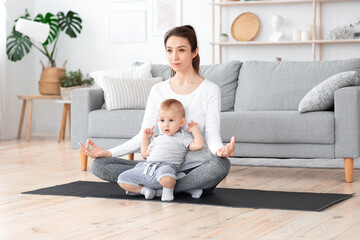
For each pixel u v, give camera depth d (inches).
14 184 134.0
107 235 83.2
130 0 264.8
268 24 247.8
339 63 164.9
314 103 140.8
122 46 268.1
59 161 181.2
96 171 115.6
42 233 85.0
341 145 136.5
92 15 272.1
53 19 264.5
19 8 271.0
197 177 109.4
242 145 147.7
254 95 169.2
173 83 117.7
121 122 160.2
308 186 129.8
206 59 256.4
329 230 85.3
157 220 93.0
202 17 255.4
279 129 142.3
